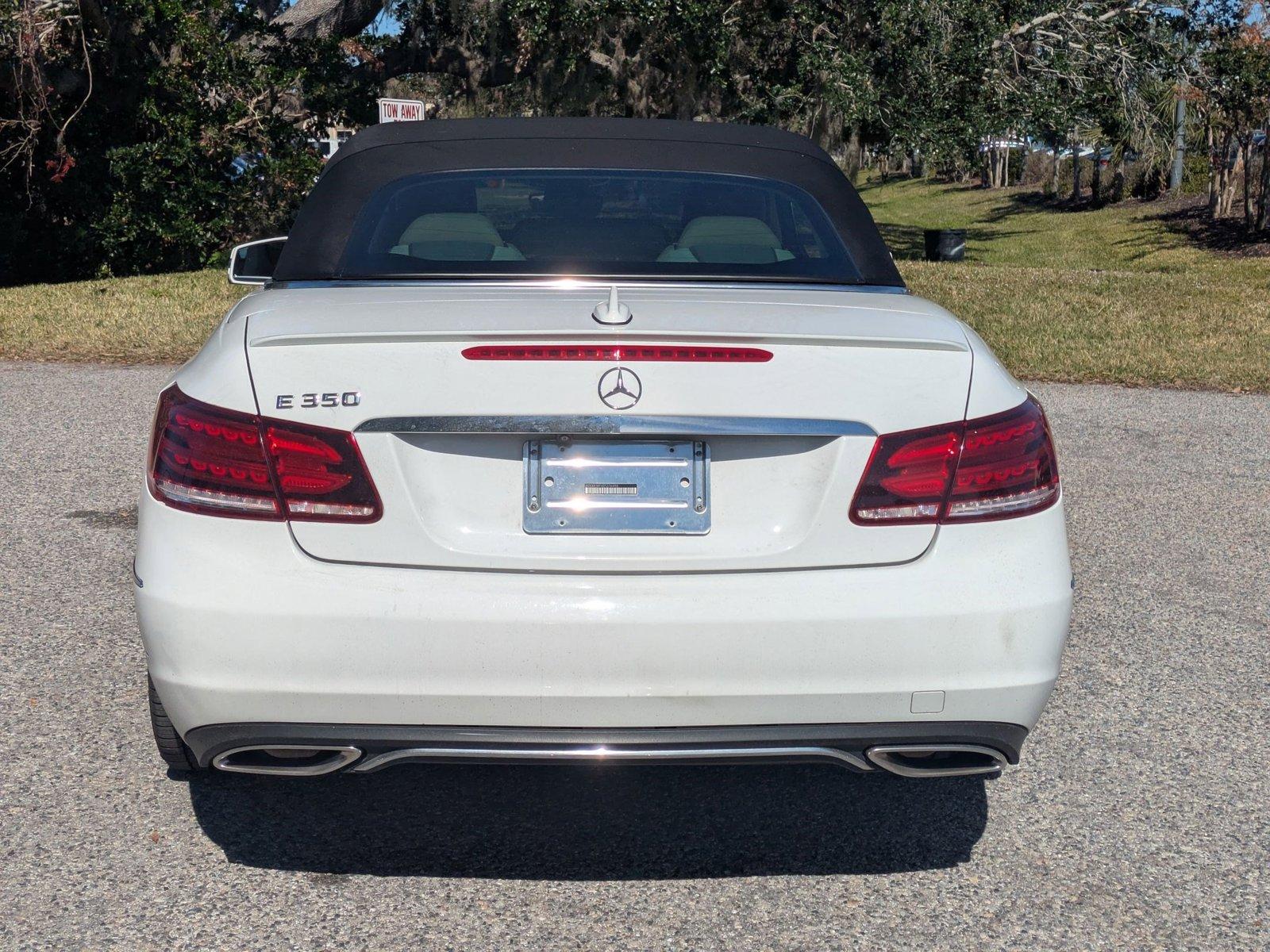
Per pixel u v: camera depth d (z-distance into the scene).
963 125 23.28
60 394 8.64
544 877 2.77
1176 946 2.55
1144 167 41.50
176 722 2.48
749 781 3.28
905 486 2.47
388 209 3.38
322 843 2.90
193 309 12.73
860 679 2.42
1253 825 3.06
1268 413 8.73
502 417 2.41
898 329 2.63
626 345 2.43
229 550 2.41
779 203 3.51
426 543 2.42
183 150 21.16
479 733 2.41
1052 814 3.12
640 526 2.46
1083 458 7.30
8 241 20.58
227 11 22.22
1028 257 31.47
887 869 2.84
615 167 3.61
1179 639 4.35
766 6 23.12
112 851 2.84
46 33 18.55
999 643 2.45
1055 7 24.81
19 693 3.69
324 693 2.38
